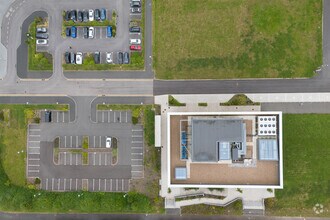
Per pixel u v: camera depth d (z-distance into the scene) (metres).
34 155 87.88
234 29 85.31
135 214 86.06
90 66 87.12
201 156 74.31
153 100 86.25
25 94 88.00
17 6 88.38
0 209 87.56
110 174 86.81
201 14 85.94
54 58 87.81
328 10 84.12
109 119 87.06
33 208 86.25
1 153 88.19
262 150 74.38
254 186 74.44
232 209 84.31
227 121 74.38
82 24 87.50
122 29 87.06
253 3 85.19
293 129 84.12
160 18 86.38
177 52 86.06
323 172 83.38
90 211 86.44
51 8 87.94
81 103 87.44
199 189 85.38
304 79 84.12
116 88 86.88
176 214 85.50
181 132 76.44
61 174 87.44
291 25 84.38
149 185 86.06
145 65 86.56
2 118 88.06
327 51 83.88
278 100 84.44
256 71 84.81
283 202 83.81
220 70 85.38
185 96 85.75
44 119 87.88
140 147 86.50
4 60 88.44
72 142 87.56
